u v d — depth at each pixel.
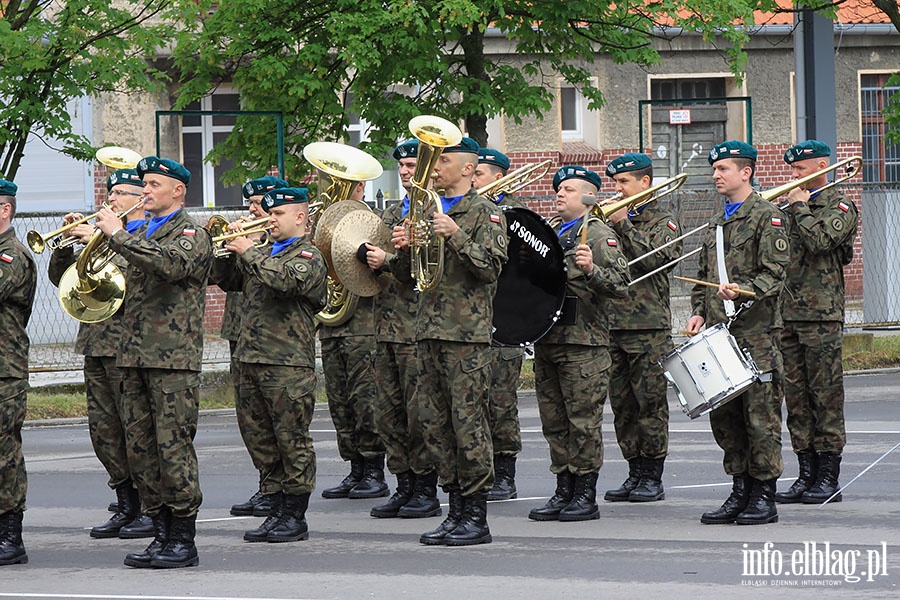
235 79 30.48
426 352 14.19
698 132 41.81
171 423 13.46
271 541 14.70
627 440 17.16
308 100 29.73
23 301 13.80
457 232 13.53
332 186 16.42
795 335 16.73
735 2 29.02
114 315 15.59
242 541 14.84
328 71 29.86
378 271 15.26
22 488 13.91
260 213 16.91
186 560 13.52
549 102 31.19
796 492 16.61
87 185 38.09
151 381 13.47
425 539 14.36
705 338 14.68
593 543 14.22
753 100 42.78
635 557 13.46
